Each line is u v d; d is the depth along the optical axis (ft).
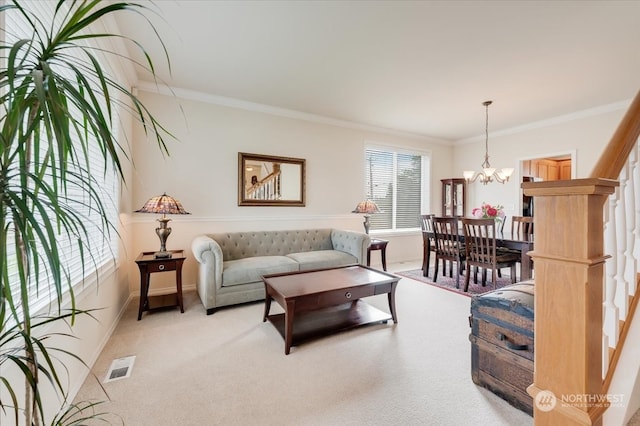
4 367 3.45
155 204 9.30
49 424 4.45
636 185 4.55
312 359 6.69
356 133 16.60
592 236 3.11
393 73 10.32
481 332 5.65
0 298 2.19
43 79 2.38
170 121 11.77
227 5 6.91
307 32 7.97
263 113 13.73
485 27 7.66
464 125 16.67
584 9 6.90
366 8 6.98
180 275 9.52
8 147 2.16
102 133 2.43
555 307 3.32
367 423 4.74
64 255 4.71
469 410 5.03
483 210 13.17
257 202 13.52
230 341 7.56
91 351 6.32
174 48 8.80
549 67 9.79
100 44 7.11
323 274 9.23
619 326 3.98
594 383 3.21
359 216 16.83
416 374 6.09
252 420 4.80
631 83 10.96
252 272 10.22
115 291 8.54
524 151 16.53
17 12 3.96
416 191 19.47
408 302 10.60
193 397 5.35
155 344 7.37
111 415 4.89
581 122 14.17
